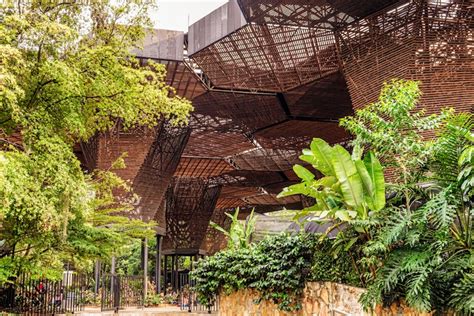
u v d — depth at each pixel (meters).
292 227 13.14
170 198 34.69
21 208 8.33
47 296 14.51
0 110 8.91
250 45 16.75
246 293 11.75
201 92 20.67
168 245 34.41
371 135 8.32
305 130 25.89
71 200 8.80
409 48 12.88
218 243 39.22
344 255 9.41
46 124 8.88
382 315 7.84
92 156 20.56
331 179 8.23
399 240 7.52
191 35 16.89
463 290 6.30
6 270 9.55
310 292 10.32
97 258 11.45
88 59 9.59
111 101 10.14
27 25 8.49
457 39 12.78
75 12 10.49
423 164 7.78
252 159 33.00
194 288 13.16
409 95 8.29
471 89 12.57
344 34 14.91
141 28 10.98
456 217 7.55
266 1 14.05
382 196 7.53
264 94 20.91
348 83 14.82
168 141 23.73
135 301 20.61
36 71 8.83
